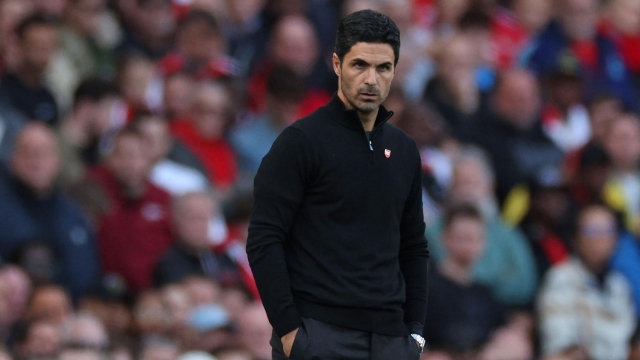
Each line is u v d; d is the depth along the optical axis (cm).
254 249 1527
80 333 2497
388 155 1566
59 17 3634
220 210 3081
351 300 1528
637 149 3862
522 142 3750
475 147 3700
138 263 2859
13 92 3197
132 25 3784
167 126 3309
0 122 3075
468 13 4328
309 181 1540
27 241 2700
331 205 1536
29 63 3209
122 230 2883
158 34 3806
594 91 4453
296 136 1538
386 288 1548
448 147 3569
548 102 4175
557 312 3195
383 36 1516
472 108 3838
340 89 1559
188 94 3381
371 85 1514
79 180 2998
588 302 3219
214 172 3272
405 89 3856
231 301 2830
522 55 4503
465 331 2961
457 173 3341
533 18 4594
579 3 4544
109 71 3678
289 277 1544
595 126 3909
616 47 4672
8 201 2777
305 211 1544
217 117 3325
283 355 1554
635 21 4769
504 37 4525
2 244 2741
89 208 2939
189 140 3269
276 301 1512
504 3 4672
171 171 3145
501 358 2970
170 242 2916
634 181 3866
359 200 1538
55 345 2488
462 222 3033
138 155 2964
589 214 3288
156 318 2667
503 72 4019
